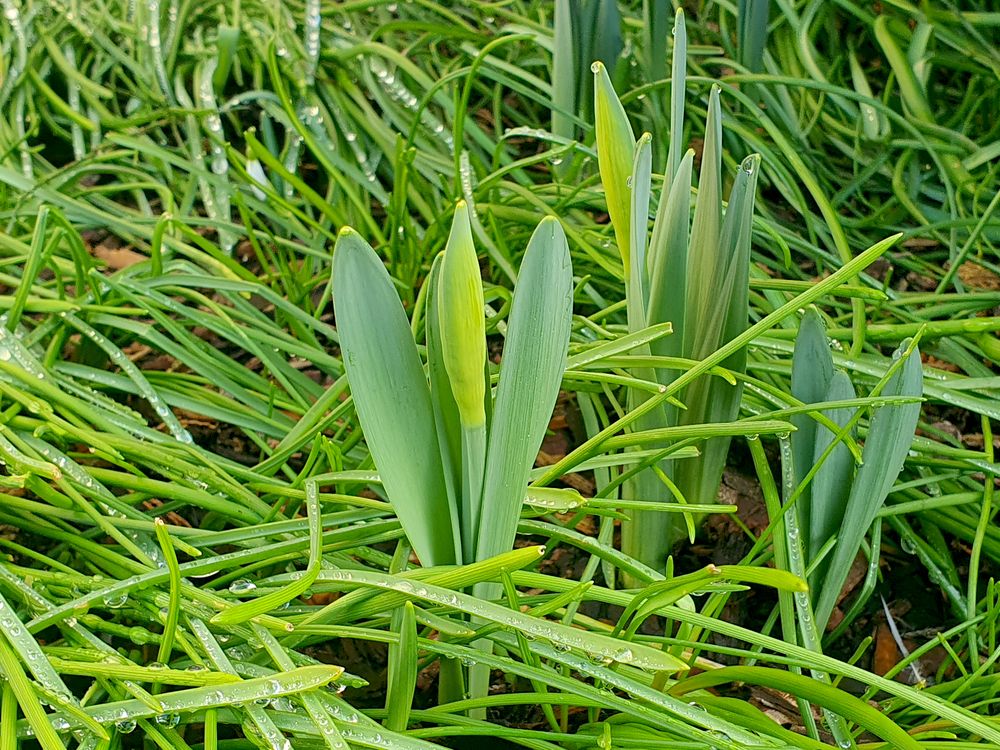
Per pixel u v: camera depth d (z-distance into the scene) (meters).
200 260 0.66
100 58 0.87
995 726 0.41
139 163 0.81
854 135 0.80
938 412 0.61
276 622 0.41
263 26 0.89
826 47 0.96
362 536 0.48
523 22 0.88
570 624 0.47
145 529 0.49
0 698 0.43
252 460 0.59
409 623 0.41
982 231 0.71
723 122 0.75
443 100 0.80
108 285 0.59
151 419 0.61
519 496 0.41
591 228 0.69
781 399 0.52
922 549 0.53
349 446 0.54
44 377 0.55
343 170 0.76
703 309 0.47
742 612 0.53
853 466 0.45
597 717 0.45
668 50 0.83
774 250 0.70
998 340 0.60
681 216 0.45
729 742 0.41
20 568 0.47
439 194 0.75
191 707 0.40
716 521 0.56
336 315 0.38
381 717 0.46
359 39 0.87
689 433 0.46
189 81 0.90
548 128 0.86
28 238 0.69
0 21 0.87
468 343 0.38
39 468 0.46
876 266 0.72
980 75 0.83
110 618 0.50
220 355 0.60
